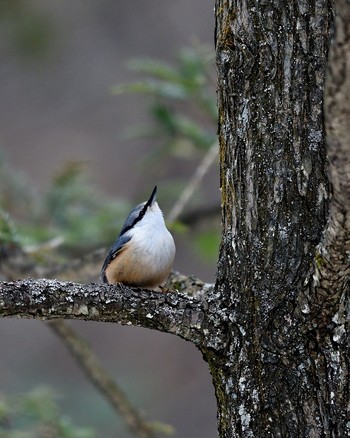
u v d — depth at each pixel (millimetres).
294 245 6012
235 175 6246
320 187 5961
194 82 11539
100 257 9883
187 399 19938
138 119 21688
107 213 12758
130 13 22328
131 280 8430
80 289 6266
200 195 13695
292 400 6020
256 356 6129
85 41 22078
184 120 12445
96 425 15758
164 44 21938
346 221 5238
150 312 6258
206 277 19531
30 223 12648
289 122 6008
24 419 10594
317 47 5930
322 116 5945
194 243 12977
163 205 13562
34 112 21781
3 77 21750
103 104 21891
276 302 6051
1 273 10047
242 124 6160
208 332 6246
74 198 12844
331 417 5953
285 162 6035
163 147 12719
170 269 8422
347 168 4949
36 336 20688
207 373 20625
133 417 10922
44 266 10172
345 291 5906
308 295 5895
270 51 6008
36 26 18562
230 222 6320
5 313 6160
